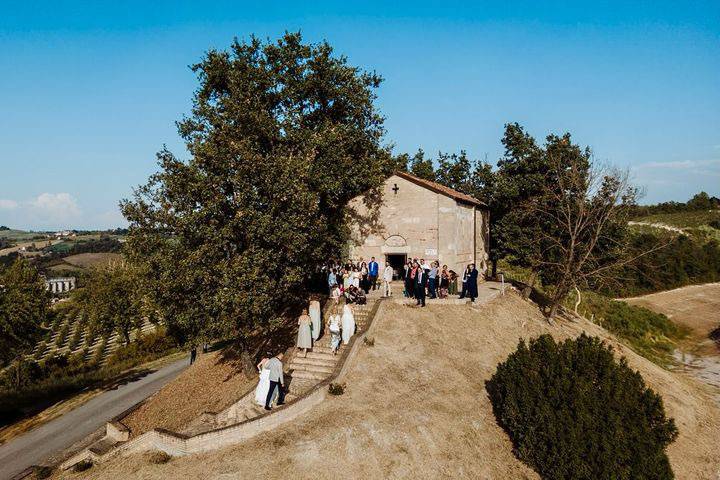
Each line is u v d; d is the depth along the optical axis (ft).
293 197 61.57
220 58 81.61
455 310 78.33
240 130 72.43
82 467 47.80
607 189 91.15
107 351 141.90
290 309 83.82
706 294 189.98
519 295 105.09
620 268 101.50
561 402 46.47
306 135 80.69
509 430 49.67
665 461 43.68
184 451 43.37
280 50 84.38
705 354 118.01
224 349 89.81
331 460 41.29
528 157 104.99
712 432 65.98
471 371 62.03
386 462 42.34
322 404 50.11
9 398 90.74
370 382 54.95
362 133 91.71
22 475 55.21
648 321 140.26
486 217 119.44
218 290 55.98
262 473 39.11
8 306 87.10
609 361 50.65
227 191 62.13
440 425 48.85
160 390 78.59
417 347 64.64
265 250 59.47
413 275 78.74
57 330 176.14
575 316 112.68
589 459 42.39
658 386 77.00
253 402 53.42
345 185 86.74
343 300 77.41
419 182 90.84
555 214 101.71
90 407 82.48
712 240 254.06
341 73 86.33
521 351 53.36
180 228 57.72
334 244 82.43
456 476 42.98
